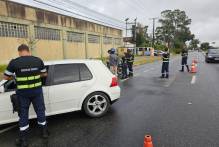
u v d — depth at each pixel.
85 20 33.91
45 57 24.88
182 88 9.81
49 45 25.58
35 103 4.56
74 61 5.82
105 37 42.03
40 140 4.61
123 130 5.02
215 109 6.45
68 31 29.77
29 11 22.09
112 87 6.11
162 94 8.63
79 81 5.71
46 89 5.29
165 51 13.48
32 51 21.94
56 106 5.43
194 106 6.80
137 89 9.79
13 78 4.69
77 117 5.93
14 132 5.08
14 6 20.27
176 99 7.75
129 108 6.72
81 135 4.80
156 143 4.35
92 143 4.43
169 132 4.86
